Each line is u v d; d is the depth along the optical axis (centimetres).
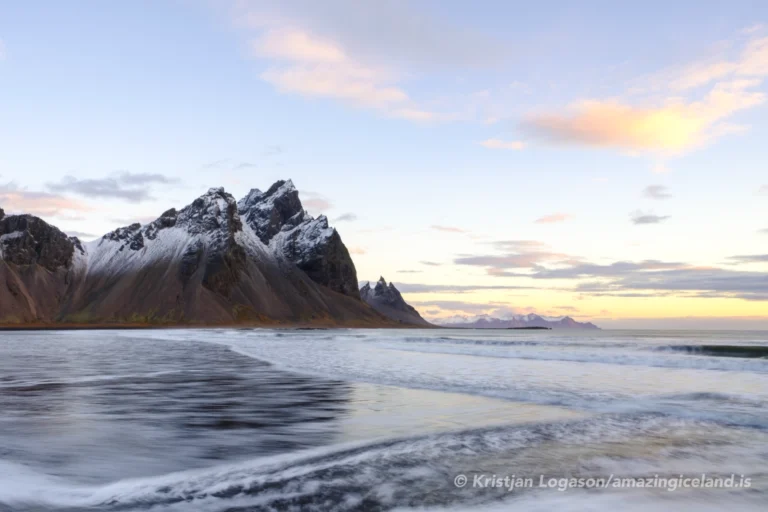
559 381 2219
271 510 696
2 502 724
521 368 2836
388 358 3694
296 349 5109
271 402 1644
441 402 1645
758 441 1095
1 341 7850
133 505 716
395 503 724
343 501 732
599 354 3828
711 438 1126
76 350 4978
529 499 742
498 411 1477
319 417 1380
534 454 986
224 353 4422
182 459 955
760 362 2927
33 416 1384
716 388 1966
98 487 793
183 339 8600
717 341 7319
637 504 726
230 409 1513
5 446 1052
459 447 1039
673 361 3089
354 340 7850
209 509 701
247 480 826
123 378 2352
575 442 1085
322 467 897
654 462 932
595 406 1559
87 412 1452
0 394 1812
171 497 747
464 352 4422
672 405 1561
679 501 738
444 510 700
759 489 789
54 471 877
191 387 2027
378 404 1609
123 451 1013
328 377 2403
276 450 1023
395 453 992
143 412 1451
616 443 1073
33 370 2750
